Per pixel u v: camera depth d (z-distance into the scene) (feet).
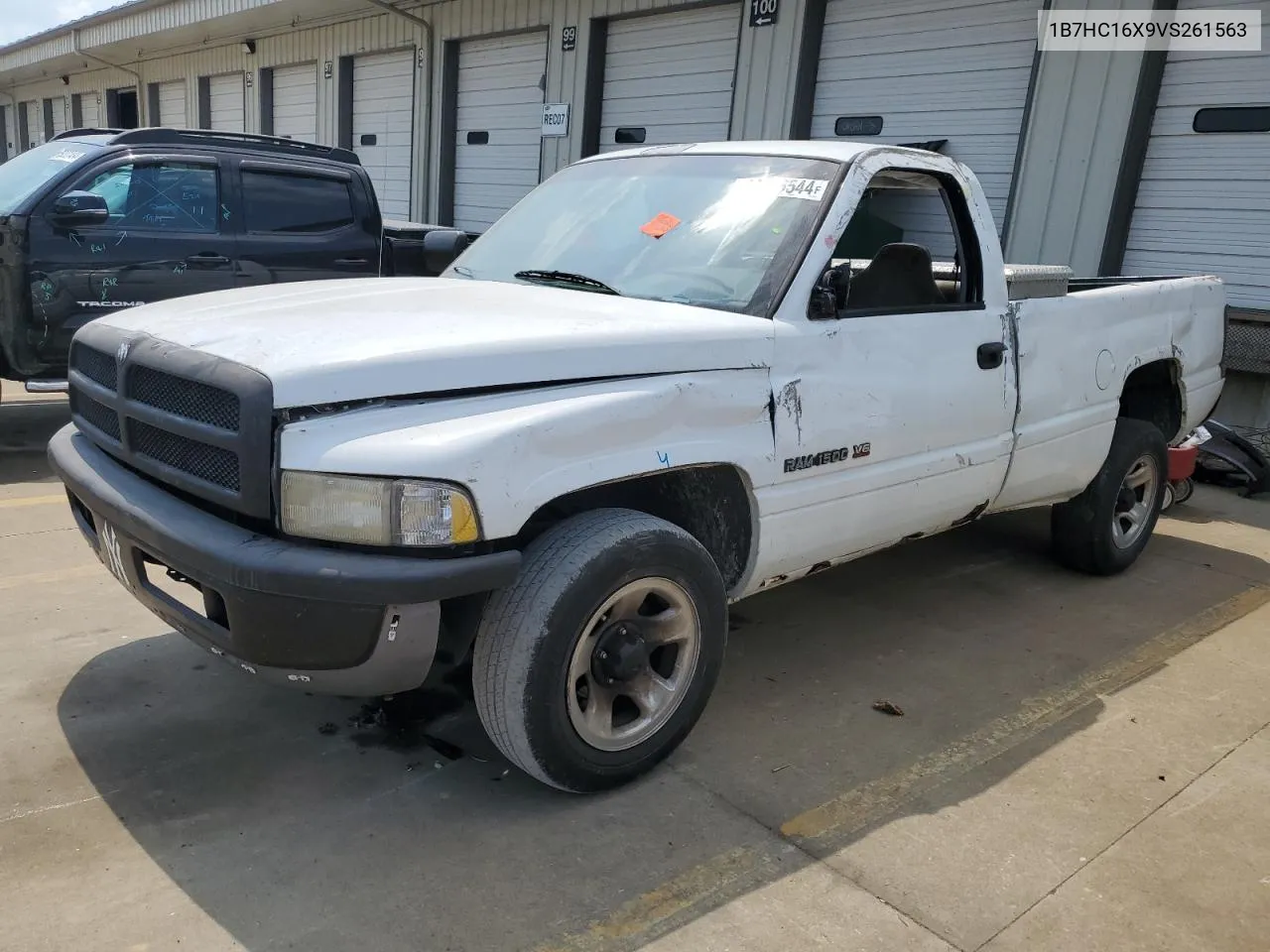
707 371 9.48
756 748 10.66
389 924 7.63
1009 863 8.84
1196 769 10.67
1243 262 25.68
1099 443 15.38
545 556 8.63
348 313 9.45
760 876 8.47
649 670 9.63
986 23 29.25
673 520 10.74
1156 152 26.76
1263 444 26.08
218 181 22.84
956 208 12.88
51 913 7.54
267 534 7.98
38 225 20.12
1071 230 27.89
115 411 9.23
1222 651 13.99
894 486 11.65
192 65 68.95
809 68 33.32
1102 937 7.93
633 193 12.62
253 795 9.27
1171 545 19.19
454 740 10.46
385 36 51.08
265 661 8.02
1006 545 18.54
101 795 9.10
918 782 10.14
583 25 40.27
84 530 10.06
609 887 8.22
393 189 53.01
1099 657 13.58
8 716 10.37
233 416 7.92
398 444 7.70
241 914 7.65
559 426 8.29
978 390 12.57
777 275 10.52
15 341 20.31
